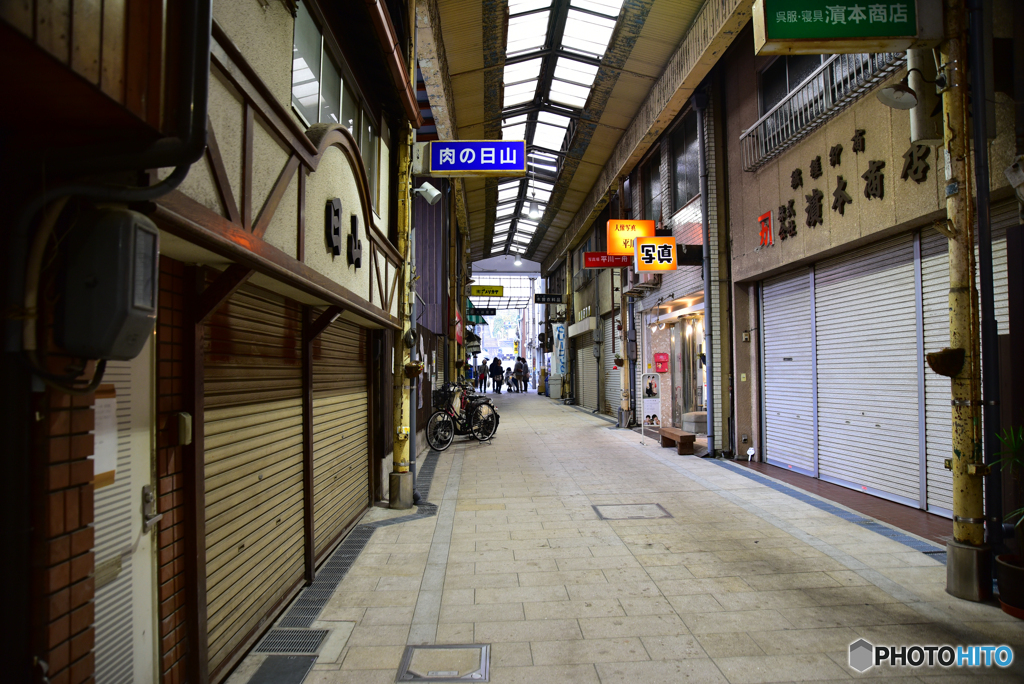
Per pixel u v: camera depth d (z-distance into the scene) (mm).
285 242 3078
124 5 1526
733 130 9539
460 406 12961
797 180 7641
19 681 1598
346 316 5211
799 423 8258
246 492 3240
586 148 14703
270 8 3090
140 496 2260
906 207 5715
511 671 2992
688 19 8805
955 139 4043
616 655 3150
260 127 2746
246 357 3266
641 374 14992
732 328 9641
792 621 3541
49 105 1504
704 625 3498
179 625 2518
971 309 3994
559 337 27969
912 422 6113
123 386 2168
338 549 5023
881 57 5758
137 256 1688
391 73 5438
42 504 1654
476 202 19031
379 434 6898
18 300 1590
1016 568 3533
